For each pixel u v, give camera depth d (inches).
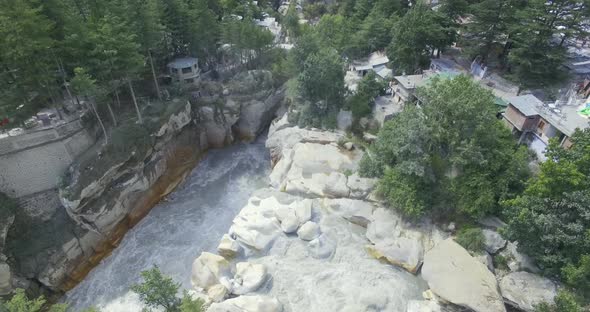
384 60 2797.7
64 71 1863.9
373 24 2844.5
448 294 1397.6
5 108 1619.1
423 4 2546.8
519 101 1801.2
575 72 2160.4
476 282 1417.3
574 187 1305.4
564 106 1795.0
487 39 2303.2
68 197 1702.8
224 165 2475.4
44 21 1662.2
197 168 2449.6
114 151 1878.7
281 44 3309.5
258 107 2620.6
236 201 2161.7
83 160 1817.2
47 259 1667.1
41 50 1673.2
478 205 1592.0
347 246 1717.5
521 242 1417.3
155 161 2123.5
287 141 2315.5
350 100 2332.7
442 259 1526.8
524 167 1596.9
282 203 1907.0
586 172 1346.0
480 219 1637.6
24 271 1626.5
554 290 1348.4
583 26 2071.9
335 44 2876.5
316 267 1626.5
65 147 1814.7
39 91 1765.5
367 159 1942.7
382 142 1854.1
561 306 1183.6
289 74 2689.5
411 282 1560.0
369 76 2322.8
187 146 2425.0
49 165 1786.4
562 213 1327.5
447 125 1717.5
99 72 1845.5
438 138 1706.4
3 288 1557.6
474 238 1574.8
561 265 1346.0
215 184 2303.2
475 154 1599.4
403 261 1611.7
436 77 1814.7
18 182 1733.5
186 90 2482.8
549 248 1352.1
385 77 2524.6
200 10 2486.5
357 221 1822.1
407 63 2511.1
